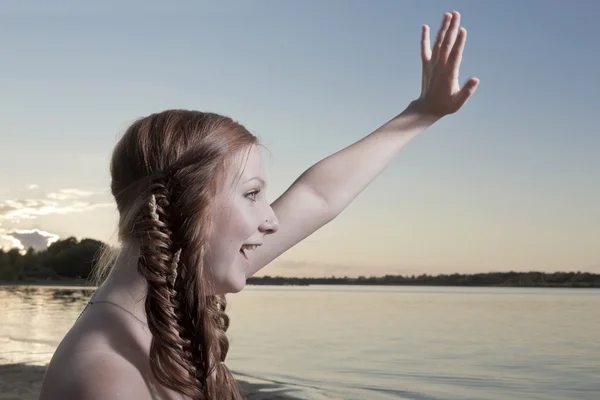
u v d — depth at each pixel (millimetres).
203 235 1010
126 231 1023
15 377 8383
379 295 49656
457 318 21469
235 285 1058
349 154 1539
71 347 917
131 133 1075
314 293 56031
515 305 31984
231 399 1228
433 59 1520
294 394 7355
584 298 43469
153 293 979
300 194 1476
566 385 8484
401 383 8438
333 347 12516
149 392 948
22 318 18391
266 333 15469
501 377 9117
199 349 1049
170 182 1012
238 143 1055
